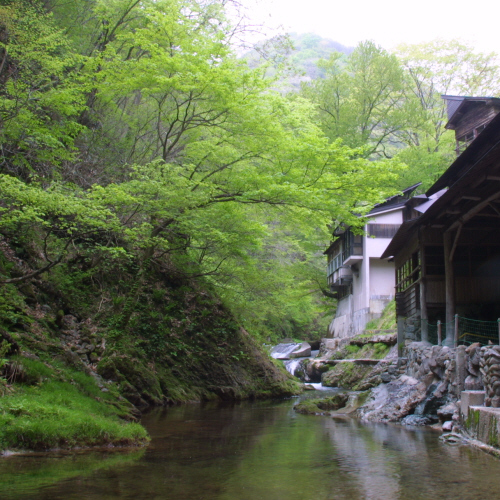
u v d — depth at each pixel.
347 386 20.50
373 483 5.36
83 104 12.76
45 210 9.27
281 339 38.75
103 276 16.42
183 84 11.55
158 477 5.56
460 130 20.56
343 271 32.03
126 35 12.05
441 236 15.05
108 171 15.37
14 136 10.87
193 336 17.91
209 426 10.21
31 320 11.10
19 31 11.18
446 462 6.47
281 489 5.07
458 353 9.92
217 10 14.41
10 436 6.67
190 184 11.77
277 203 12.16
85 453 6.86
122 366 13.55
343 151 11.56
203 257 18.03
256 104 11.82
